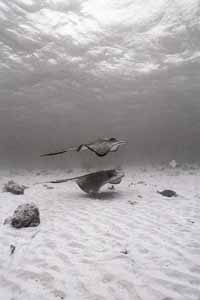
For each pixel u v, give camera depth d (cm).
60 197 903
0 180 1513
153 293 306
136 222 603
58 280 338
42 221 605
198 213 692
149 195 934
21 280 340
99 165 2362
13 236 504
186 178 1432
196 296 297
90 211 699
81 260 396
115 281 334
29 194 981
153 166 2281
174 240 483
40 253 424
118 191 1005
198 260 393
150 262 390
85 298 297
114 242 473
